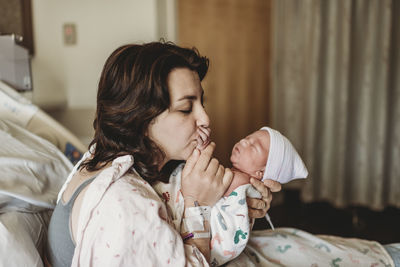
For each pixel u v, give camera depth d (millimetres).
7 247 808
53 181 1158
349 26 2855
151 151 851
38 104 2779
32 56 2711
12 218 899
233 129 3451
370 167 3020
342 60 2945
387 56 2809
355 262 1060
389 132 2990
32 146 1220
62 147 1531
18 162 1073
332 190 3148
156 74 792
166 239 708
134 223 690
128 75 804
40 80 2756
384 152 2938
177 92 819
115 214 701
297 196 3449
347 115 2967
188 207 848
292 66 3299
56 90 2787
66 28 2738
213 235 873
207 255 847
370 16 2852
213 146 907
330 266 1043
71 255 810
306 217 2992
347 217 2990
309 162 3133
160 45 857
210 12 3174
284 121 3424
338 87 3014
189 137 861
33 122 1519
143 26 2779
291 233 1210
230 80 3367
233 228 877
